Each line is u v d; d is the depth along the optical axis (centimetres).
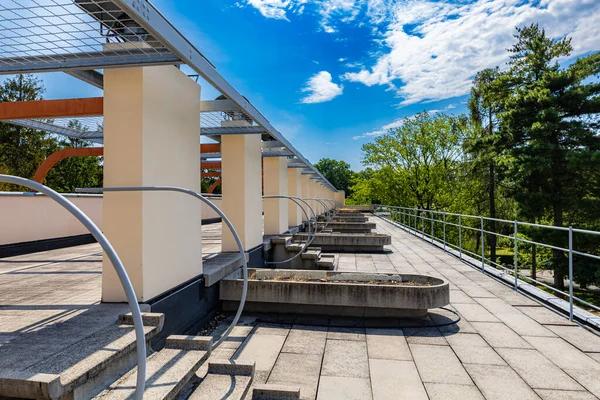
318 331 427
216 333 426
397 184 3106
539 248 1988
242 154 675
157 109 369
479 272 747
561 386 296
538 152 1644
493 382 303
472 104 2536
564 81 1662
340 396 281
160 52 304
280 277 584
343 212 2973
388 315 470
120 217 346
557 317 468
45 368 209
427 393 286
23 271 556
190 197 439
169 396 222
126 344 247
